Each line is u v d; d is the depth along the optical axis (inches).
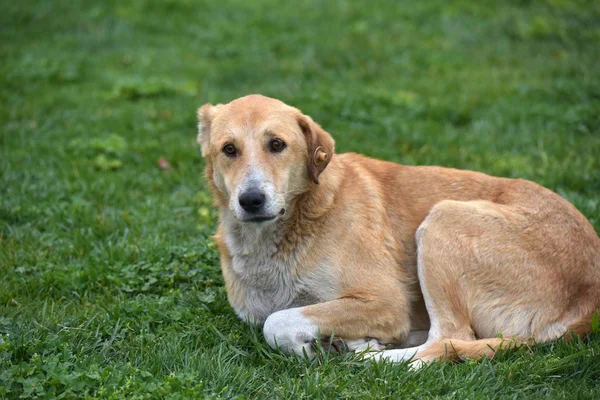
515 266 203.3
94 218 287.7
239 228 211.0
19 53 496.7
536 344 195.9
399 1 629.3
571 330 195.6
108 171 339.3
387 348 207.6
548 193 220.1
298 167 205.2
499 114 398.3
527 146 358.9
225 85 464.4
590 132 373.1
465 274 204.1
